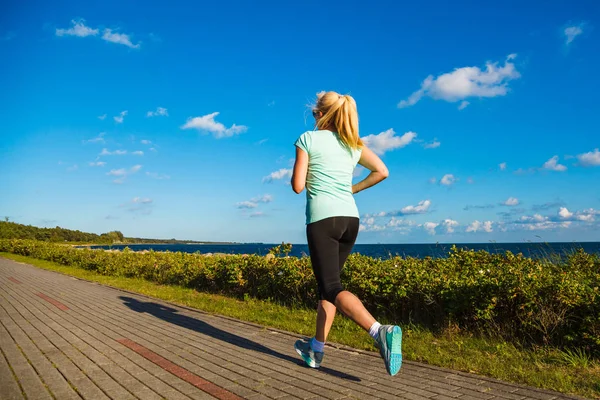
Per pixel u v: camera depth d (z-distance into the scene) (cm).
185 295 905
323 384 333
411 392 314
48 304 762
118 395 307
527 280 468
